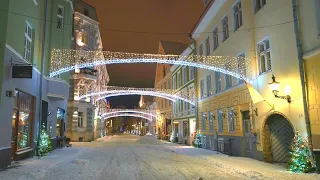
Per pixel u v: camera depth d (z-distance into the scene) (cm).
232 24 1694
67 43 1934
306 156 995
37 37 1536
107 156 1622
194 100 2548
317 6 994
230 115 1761
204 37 2281
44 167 1097
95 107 3994
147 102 7444
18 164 1168
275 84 1160
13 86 1152
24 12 1305
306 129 1018
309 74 1027
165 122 4091
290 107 1123
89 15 3744
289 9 1150
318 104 981
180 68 3141
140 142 3303
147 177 912
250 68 1446
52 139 1869
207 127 2227
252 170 1040
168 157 1573
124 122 14688
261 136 1330
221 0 1819
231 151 1708
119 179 875
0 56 1043
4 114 1066
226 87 1816
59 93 1784
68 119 3412
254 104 1405
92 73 3572
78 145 2700
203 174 973
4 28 1062
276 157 1299
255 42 1427
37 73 1519
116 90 3734
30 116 1463
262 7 1356
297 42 1073
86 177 907
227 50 1766
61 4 1928
